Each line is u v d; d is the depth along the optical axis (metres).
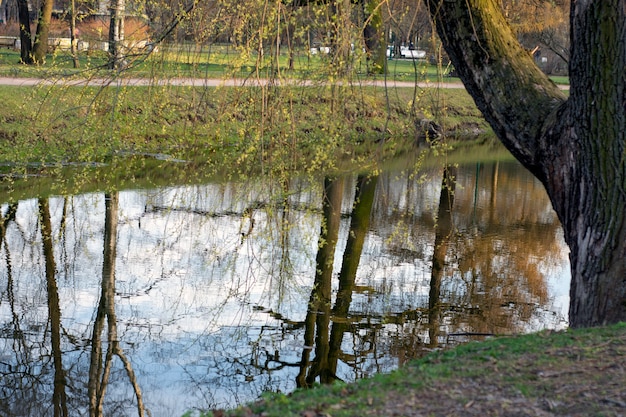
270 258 11.90
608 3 6.36
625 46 6.37
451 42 7.28
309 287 11.45
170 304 10.77
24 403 8.06
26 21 26.78
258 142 7.85
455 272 12.94
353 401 4.58
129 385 8.34
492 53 7.14
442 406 4.42
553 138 6.86
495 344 5.64
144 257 12.72
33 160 16.98
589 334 5.61
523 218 17.30
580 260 6.71
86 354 9.20
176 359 9.03
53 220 14.73
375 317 10.69
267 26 6.91
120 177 17.02
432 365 5.26
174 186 14.94
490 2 7.23
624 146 6.45
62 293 11.09
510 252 14.37
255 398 8.08
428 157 23.92
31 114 12.62
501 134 7.22
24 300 10.77
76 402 8.05
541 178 7.14
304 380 8.65
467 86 7.39
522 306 11.38
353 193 18.25
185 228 14.23
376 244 14.56
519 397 4.50
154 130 13.53
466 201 18.81
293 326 10.23
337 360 9.26
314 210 12.27
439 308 11.09
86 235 13.84
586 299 6.63
